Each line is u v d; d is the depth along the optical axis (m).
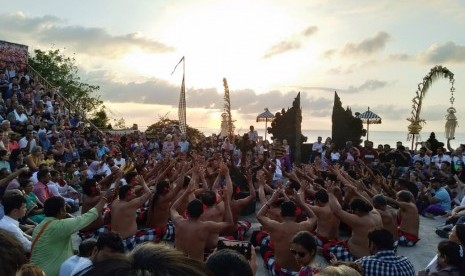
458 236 5.66
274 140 22.19
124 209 8.14
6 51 25.41
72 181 13.45
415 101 24.03
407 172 17.09
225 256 2.54
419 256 9.43
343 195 11.22
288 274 6.91
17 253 1.95
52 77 44.12
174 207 7.30
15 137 15.66
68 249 5.74
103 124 46.16
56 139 17.02
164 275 0.97
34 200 9.95
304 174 11.45
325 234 8.74
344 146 24.88
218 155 13.45
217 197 8.77
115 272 0.96
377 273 5.10
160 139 24.95
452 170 18.22
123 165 15.66
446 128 22.03
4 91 20.02
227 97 23.28
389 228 8.47
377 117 27.66
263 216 7.15
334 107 25.06
